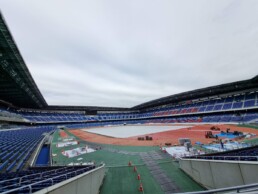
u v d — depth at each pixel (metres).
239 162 7.74
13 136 28.12
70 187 6.33
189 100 84.00
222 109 59.00
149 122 88.00
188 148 20.19
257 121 43.12
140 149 23.48
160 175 13.31
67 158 19.72
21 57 27.91
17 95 51.66
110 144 29.00
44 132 48.72
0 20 18.75
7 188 5.70
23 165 13.88
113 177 13.45
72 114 94.31
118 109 111.94
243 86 55.78
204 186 10.58
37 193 4.39
